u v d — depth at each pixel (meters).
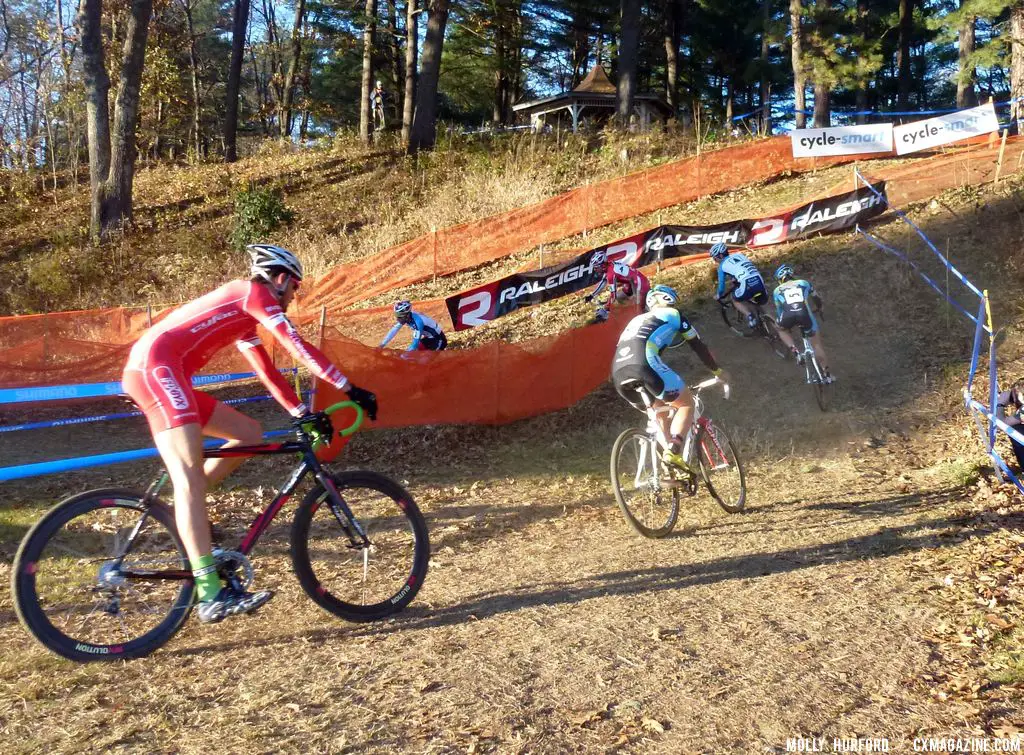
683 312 10.78
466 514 5.69
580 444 7.50
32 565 3.15
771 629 3.62
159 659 3.35
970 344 8.91
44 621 3.16
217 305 3.40
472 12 28.44
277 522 5.49
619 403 8.37
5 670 3.21
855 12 28.42
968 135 14.27
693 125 19.94
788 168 15.13
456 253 13.95
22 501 6.02
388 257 13.86
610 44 39.69
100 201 17.16
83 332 10.35
